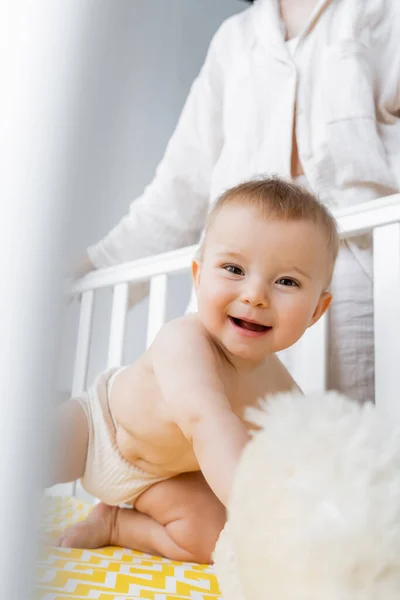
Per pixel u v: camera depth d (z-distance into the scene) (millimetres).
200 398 613
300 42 1253
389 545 276
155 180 1502
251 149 1273
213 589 658
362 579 276
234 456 541
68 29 332
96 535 897
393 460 309
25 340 273
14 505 253
